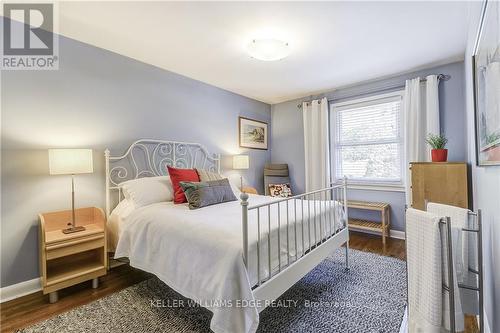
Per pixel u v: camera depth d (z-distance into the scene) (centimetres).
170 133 311
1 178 193
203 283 134
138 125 278
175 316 170
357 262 260
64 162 197
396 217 344
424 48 254
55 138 219
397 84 332
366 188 367
